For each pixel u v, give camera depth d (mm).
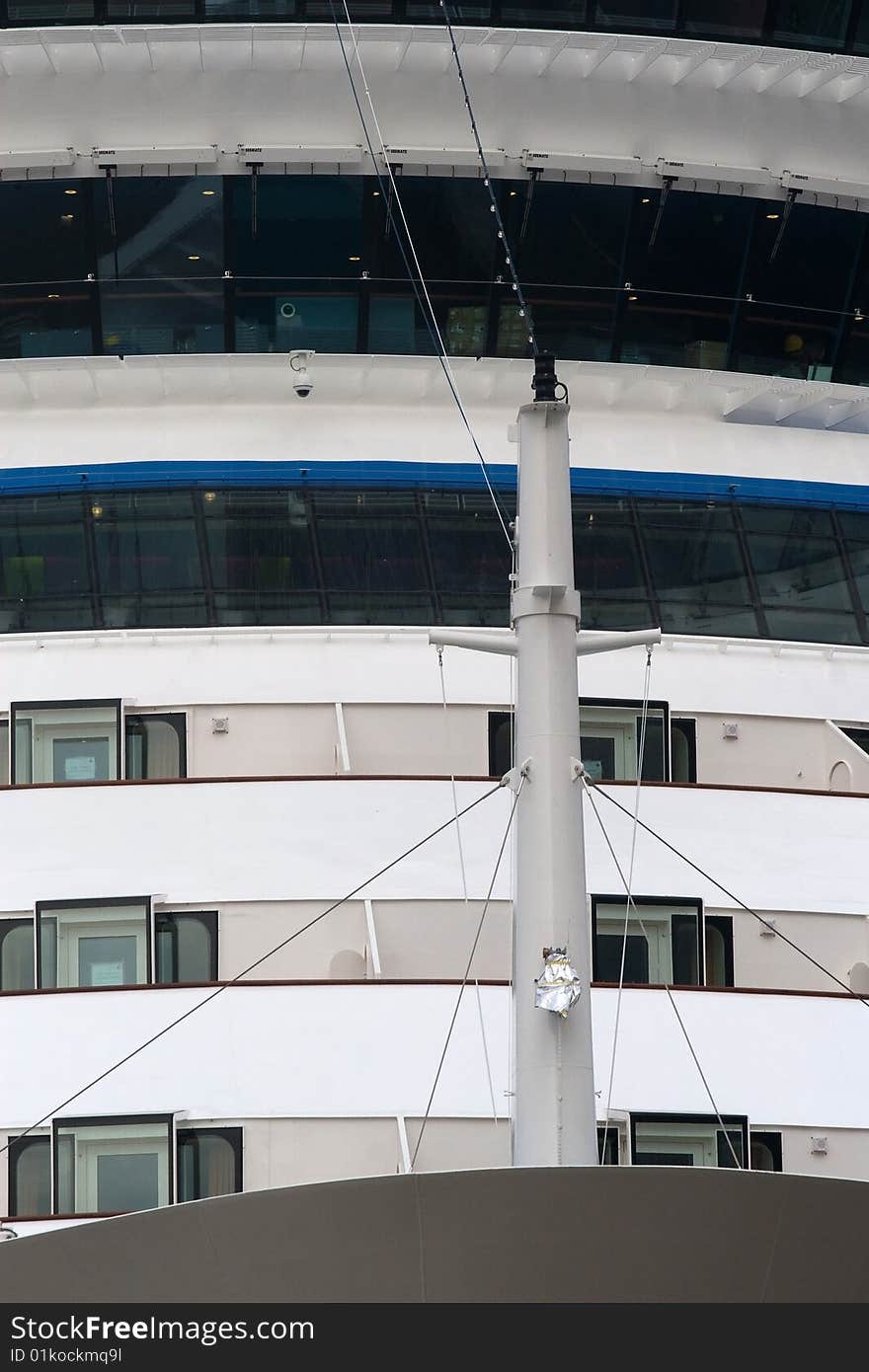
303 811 90500
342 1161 80812
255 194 106750
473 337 109438
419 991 84062
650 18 106188
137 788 90938
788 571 107875
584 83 107812
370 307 108875
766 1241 50000
